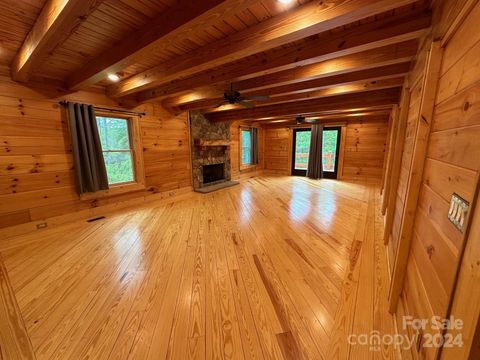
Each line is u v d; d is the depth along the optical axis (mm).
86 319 1598
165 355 1335
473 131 762
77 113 3293
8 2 1601
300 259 2414
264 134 8867
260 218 3709
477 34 789
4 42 2166
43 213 3152
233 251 2594
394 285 1606
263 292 1888
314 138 7418
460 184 829
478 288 569
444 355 752
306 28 1598
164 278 2082
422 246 1245
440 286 930
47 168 3145
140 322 1574
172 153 5082
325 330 1515
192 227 3326
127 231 3176
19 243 2768
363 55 2363
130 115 4133
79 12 1396
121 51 2133
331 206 4379
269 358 1319
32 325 1543
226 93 3158
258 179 7574
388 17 1776
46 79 3045
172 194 5156
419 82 1809
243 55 2072
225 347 1387
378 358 1322
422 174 1374
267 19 1773
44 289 1919
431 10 1582
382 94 3979
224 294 1861
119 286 1964
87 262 2354
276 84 3021
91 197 3609
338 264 2316
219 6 1348
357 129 6895
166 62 2635
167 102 4613
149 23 1801
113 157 4078
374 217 3740
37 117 3004
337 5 1436
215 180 6539
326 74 2658
